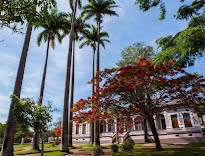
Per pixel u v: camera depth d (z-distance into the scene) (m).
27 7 6.36
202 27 6.69
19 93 17.75
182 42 6.99
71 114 30.11
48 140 53.84
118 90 17.66
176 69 17.12
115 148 19.66
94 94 18.23
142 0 9.91
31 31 20.25
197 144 22.92
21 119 14.99
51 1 6.60
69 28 33.12
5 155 15.71
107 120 19.41
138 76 17.34
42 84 29.44
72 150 23.08
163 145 25.42
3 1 6.09
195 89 17.11
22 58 18.80
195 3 9.18
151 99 18.23
